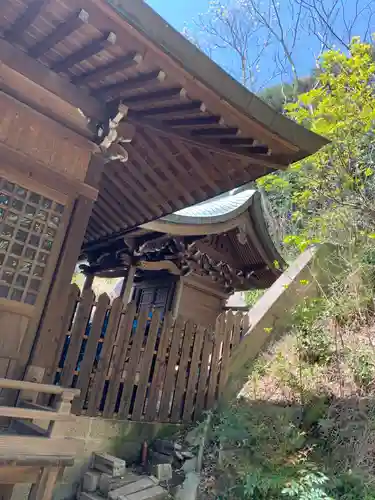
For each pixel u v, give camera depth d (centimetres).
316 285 646
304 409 406
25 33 258
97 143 319
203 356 483
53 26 245
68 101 299
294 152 336
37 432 241
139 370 405
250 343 554
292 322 579
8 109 275
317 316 553
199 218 651
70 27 237
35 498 220
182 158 397
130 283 709
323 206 679
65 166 303
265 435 369
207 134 336
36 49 271
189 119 320
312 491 282
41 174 291
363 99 484
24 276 280
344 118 488
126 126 325
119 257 725
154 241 696
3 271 271
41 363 276
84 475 329
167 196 461
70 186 306
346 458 331
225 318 535
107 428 363
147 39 238
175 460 374
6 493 251
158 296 772
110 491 307
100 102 315
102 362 365
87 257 820
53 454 226
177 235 664
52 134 297
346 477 306
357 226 653
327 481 304
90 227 620
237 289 891
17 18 244
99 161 327
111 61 266
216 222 679
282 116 307
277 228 1141
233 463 344
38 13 232
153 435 406
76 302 353
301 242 579
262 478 305
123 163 424
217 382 497
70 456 233
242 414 416
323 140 333
